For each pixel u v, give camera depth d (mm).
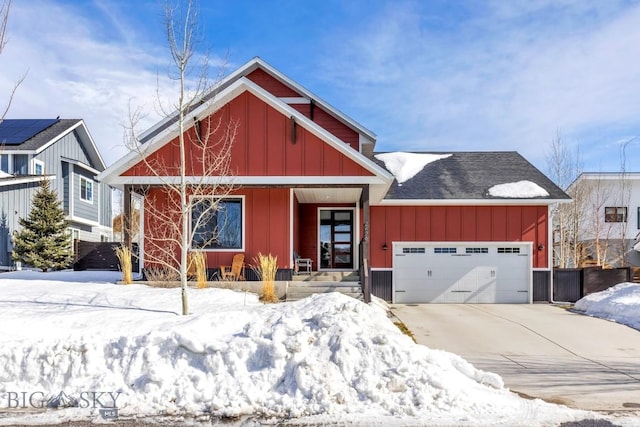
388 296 15914
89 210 25719
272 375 5520
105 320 7773
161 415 4969
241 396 5262
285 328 6219
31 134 22344
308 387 5305
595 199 25266
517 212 16062
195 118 11945
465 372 6043
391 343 5906
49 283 11727
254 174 12180
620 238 25094
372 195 14461
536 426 4699
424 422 4719
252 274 12953
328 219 17078
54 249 19422
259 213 13094
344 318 6555
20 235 19141
